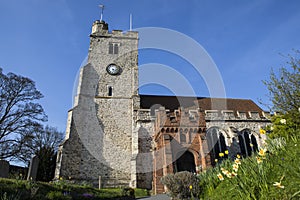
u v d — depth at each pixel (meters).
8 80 23.77
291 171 4.57
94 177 19.80
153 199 12.78
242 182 5.37
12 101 23.80
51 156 25.03
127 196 14.81
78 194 11.80
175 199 9.77
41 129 25.08
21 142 22.50
